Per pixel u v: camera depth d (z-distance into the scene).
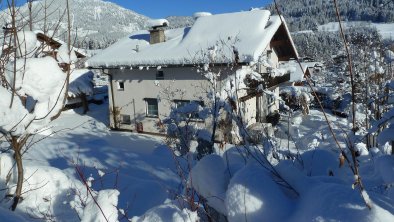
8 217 2.27
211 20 16.91
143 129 16.97
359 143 3.65
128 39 19.66
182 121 9.57
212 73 9.53
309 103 16.00
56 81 2.32
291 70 16.64
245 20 15.73
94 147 9.41
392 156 2.04
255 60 12.34
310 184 1.58
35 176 3.67
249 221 1.51
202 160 2.08
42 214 3.04
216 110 7.18
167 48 16.34
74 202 3.10
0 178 3.46
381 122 2.20
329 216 1.27
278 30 16.16
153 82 16.36
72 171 5.62
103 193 2.20
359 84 8.76
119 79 17.48
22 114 2.29
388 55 8.60
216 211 1.98
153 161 7.56
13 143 2.72
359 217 1.22
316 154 2.31
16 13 2.49
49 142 9.90
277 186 1.58
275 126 15.52
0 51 2.59
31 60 2.26
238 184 1.60
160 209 1.79
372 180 2.21
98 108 23.02
